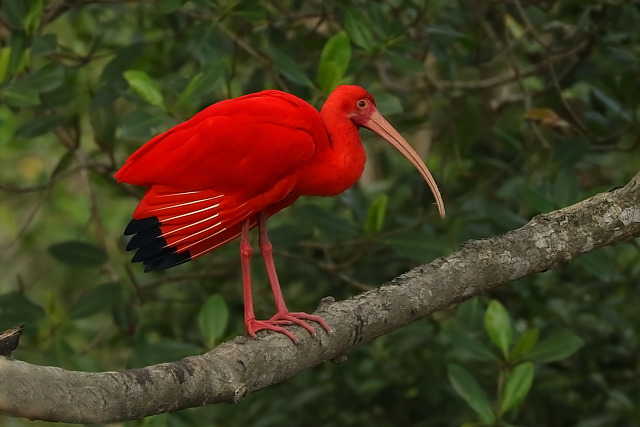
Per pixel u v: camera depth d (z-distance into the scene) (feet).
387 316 21.24
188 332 38.99
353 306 21.12
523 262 22.27
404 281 21.76
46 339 31.53
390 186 41.27
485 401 27.02
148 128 29.07
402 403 38.22
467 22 38.73
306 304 38.17
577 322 36.45
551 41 39.29
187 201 22.26
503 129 39.09
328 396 38.32
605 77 35.78
